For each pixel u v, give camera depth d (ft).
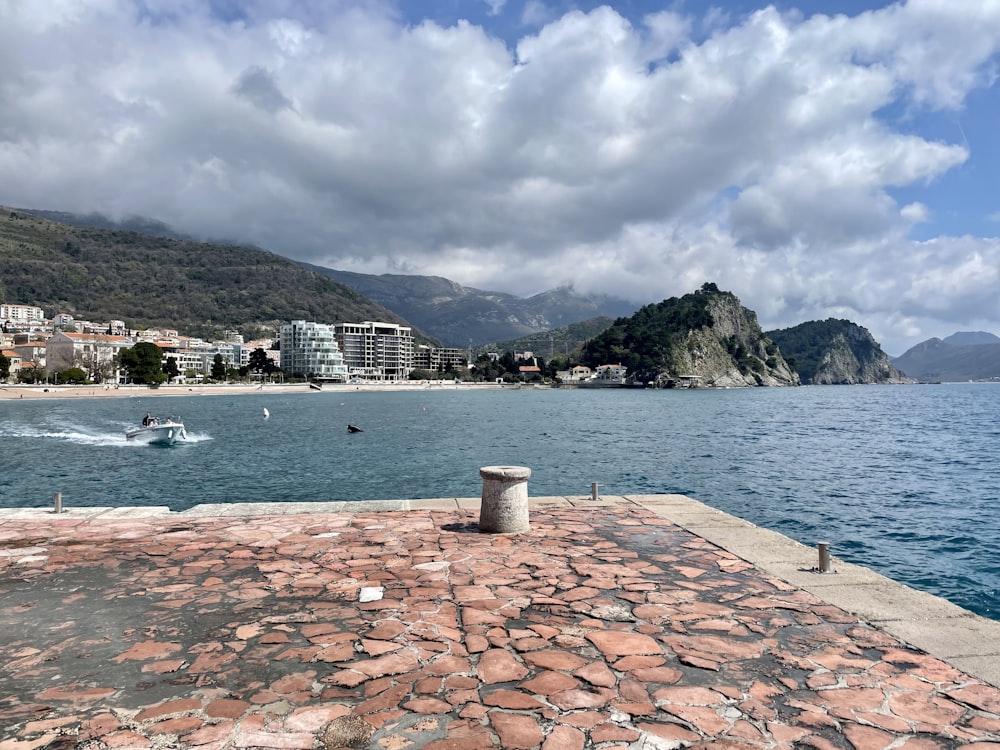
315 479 94.12
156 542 28.91
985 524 65.77
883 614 19.70
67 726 13.08
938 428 202.69
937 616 19.53
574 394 618.03
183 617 19.40
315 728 12.96
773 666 16.03
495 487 30.83
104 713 13.61
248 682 15.06
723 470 106.01
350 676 15.34
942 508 74.18
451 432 185.88
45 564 25.29
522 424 221.66
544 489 86.63
